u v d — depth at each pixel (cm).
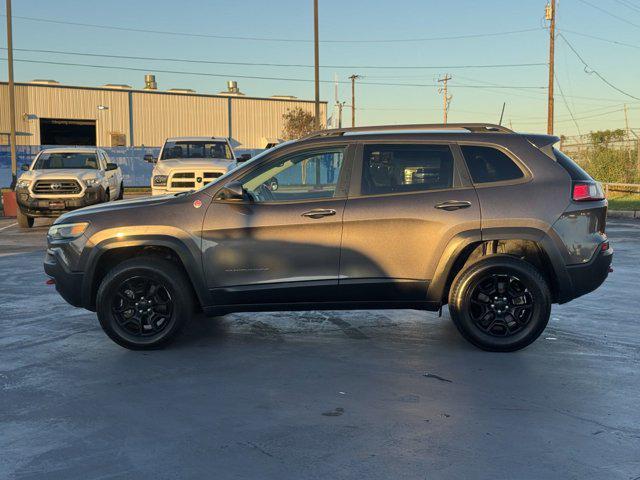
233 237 581
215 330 670
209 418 429
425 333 654
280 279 582
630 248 1289
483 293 579
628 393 475
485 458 366
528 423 418
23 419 430
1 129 5147
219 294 585
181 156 1648
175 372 530
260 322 704
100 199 1730
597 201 580
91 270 592
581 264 571
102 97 5447
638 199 2631
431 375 518
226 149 1683
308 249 578
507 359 563
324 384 497
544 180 576
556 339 629
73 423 423
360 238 576
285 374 523
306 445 385
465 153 585
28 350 599
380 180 586
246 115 5953
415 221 572
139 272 584
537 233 566
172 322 590
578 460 363
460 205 571
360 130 620
